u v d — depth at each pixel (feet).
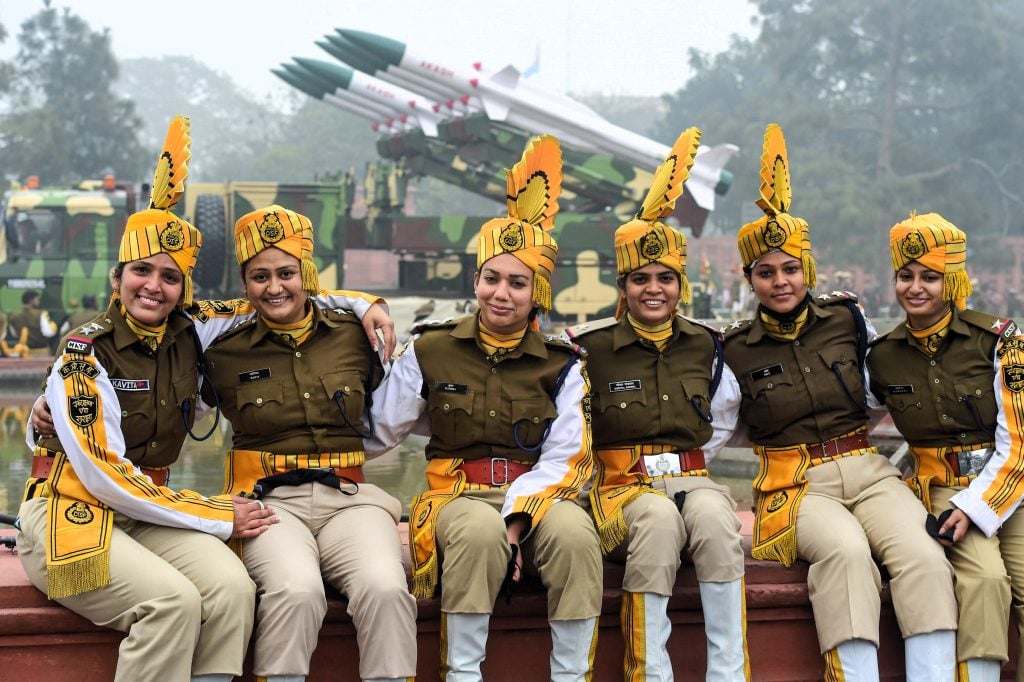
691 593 13.35
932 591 12.86
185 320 13.05
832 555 12.95
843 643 12.78
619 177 62.85
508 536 12.56
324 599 11.68
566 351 13.75
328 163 245.86
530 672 13.00
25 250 53.52
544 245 13.43
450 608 12.16
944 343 14.20
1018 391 13.48
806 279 14.28
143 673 11.08
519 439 13.38
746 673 12.87
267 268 13.01
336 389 13.25
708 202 63.41
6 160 160.76
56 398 11.80
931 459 14.33
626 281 14.06
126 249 12.28
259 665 11.47
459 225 63.00
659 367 14.08
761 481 14.48
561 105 62.44
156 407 12.55
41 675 11.78
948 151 168.45
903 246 14.05
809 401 14.28
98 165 170.40
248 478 13.29
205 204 56.29
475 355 13.57
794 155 152.87
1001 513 13.19
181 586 11.19
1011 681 13.96
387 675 11.59
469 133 62.54
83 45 174.81
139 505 11.79
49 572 11.34
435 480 13.50
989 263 154.81
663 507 12.86
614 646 13.23
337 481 13.11
